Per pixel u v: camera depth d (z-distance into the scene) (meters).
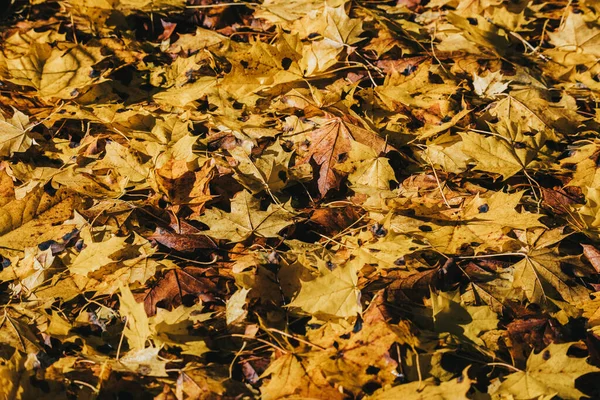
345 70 2.39
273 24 2.51
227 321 1.96
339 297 1.94
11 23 2.52
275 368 1.88
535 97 2.33
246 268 2.03
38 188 2.09
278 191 2.17
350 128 2.21
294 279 2.00
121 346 1.94
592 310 1.98
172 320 1.95
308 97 2.30
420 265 2.03
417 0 2.62
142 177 2.17
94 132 2.26
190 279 2.01
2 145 2.20
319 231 2.11
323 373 1.87
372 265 2.03
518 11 2.59
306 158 2.20
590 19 2.55
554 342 1.94
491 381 1.90
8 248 2.05
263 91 2.32
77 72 2.35
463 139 2.18
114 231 2.08
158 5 2.55
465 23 2.47
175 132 2.23
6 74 2.34
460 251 2.06
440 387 1.84
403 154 2.21
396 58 2.42
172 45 2.47
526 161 2.18
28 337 1.95
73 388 1.89
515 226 2.06
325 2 2.47
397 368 1.88
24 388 1.86
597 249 2.07
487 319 1.94
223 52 2.42
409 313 1.95
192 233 2.08
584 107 2.35
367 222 2.12
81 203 2.12
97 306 2.00
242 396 1.87
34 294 2.01
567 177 2.20
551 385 1.87
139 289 2.01
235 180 2.17
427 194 2.17
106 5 2.47
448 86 2.34
